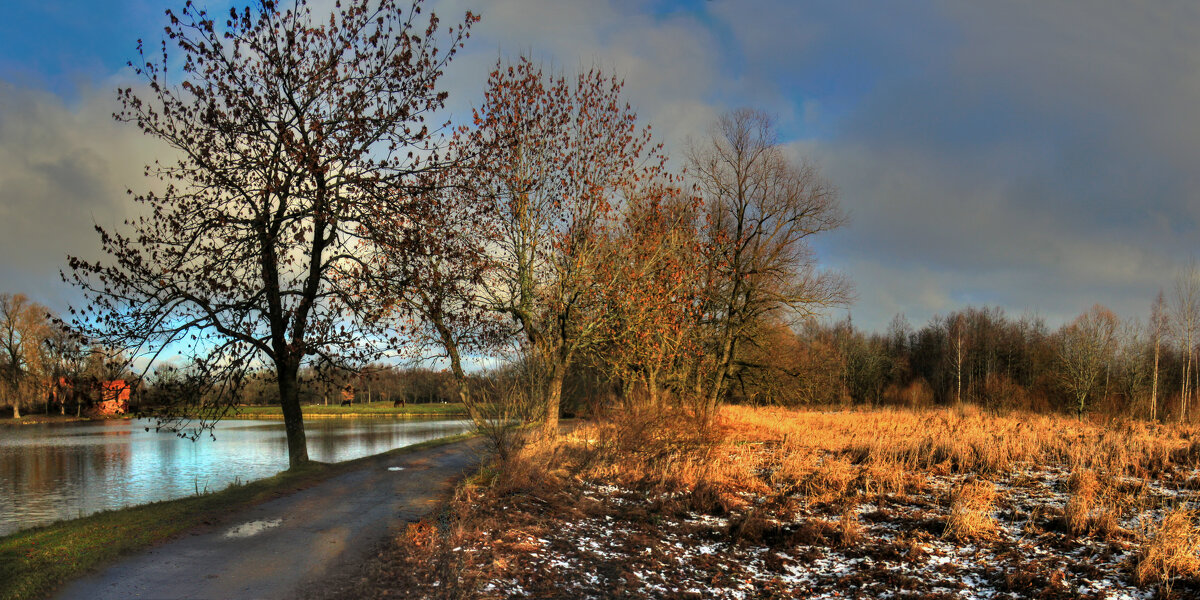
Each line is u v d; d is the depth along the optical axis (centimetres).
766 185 2978
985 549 951
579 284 1861
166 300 1383
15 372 6056
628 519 1131
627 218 2006
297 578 757
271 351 1566
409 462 1772
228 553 859
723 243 2784
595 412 1650
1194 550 852
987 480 1396
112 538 910
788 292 2958
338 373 1572
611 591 770
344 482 1423
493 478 1356
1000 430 2275
